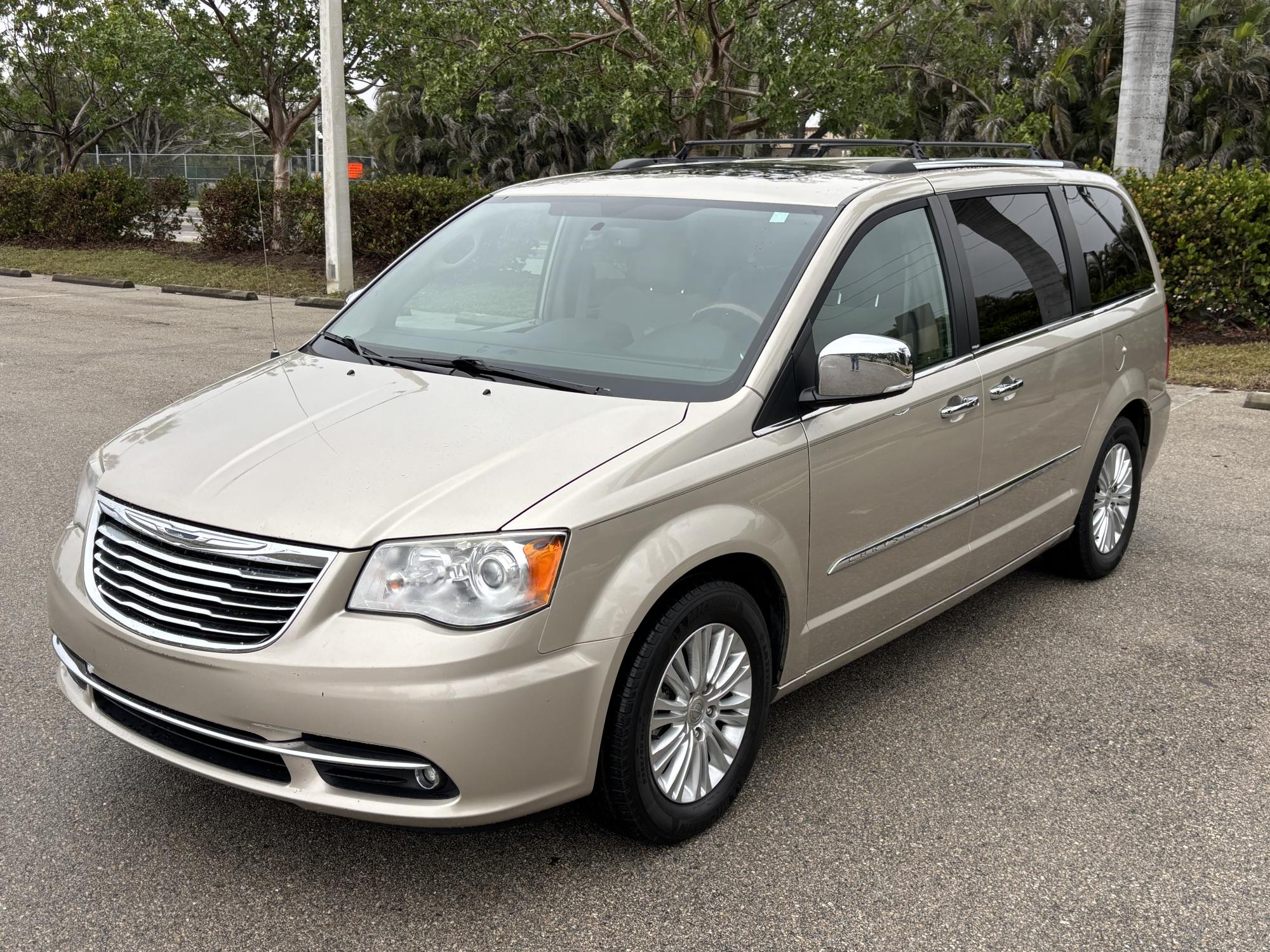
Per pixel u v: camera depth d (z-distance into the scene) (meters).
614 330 3.73
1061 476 4.94
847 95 15.81
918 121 29.61
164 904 3.00
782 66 15.43
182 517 2.94
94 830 3.32
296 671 2.72
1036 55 31.56
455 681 2.70
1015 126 26.95
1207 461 7.72
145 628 2.93
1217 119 29.48
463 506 2.84
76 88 28.92
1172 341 12.16
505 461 3.00
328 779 2.82
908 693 4.34
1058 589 5.45
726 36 16.06
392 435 3.18
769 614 3.55
